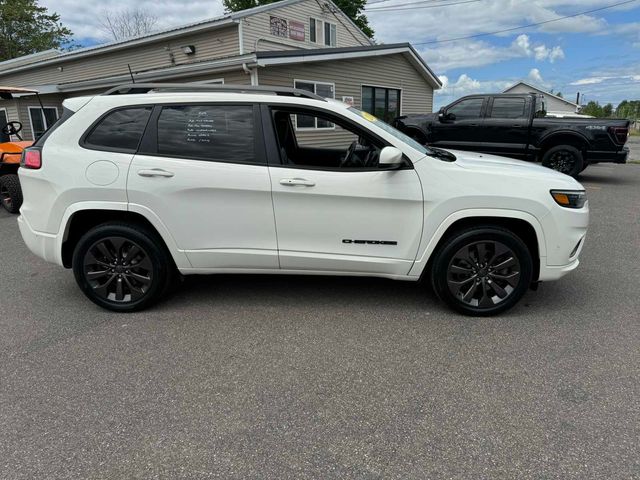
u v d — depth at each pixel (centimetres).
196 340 329
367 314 368
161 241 366
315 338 330
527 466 209
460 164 354
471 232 344
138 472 208
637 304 386
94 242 365
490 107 1027
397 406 253
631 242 581
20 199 789
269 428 236
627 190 967
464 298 357
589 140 940
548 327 343
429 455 216
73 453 220
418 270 354
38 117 1845
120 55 1634
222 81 1241
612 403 253
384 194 338
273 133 349
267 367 293
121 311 377
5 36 3416
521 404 253
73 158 353
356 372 286
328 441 227
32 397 264
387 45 1538
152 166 346
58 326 355
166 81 1355
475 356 303
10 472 208
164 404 256
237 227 353
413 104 1847
